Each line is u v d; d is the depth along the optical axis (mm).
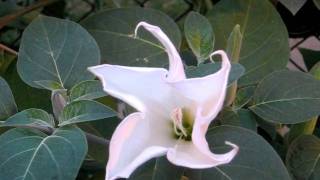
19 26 880
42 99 567
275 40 601
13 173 396
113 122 525
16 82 575
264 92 518
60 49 510
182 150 381
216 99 368
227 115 511
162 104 398
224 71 359
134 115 370
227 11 620
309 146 544
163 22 590
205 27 528
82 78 502
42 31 514
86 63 506
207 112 374
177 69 380
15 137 422
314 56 758
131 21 592
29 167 398
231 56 487
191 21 531
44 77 500
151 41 583
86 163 565
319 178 535
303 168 541
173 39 585
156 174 433
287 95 511
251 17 611
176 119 386
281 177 423
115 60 584
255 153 432
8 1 852
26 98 569
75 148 407
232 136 440
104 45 590
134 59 581
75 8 1055
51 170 394
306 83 509
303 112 503
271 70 591
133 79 386
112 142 361
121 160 360
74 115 437
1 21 771
